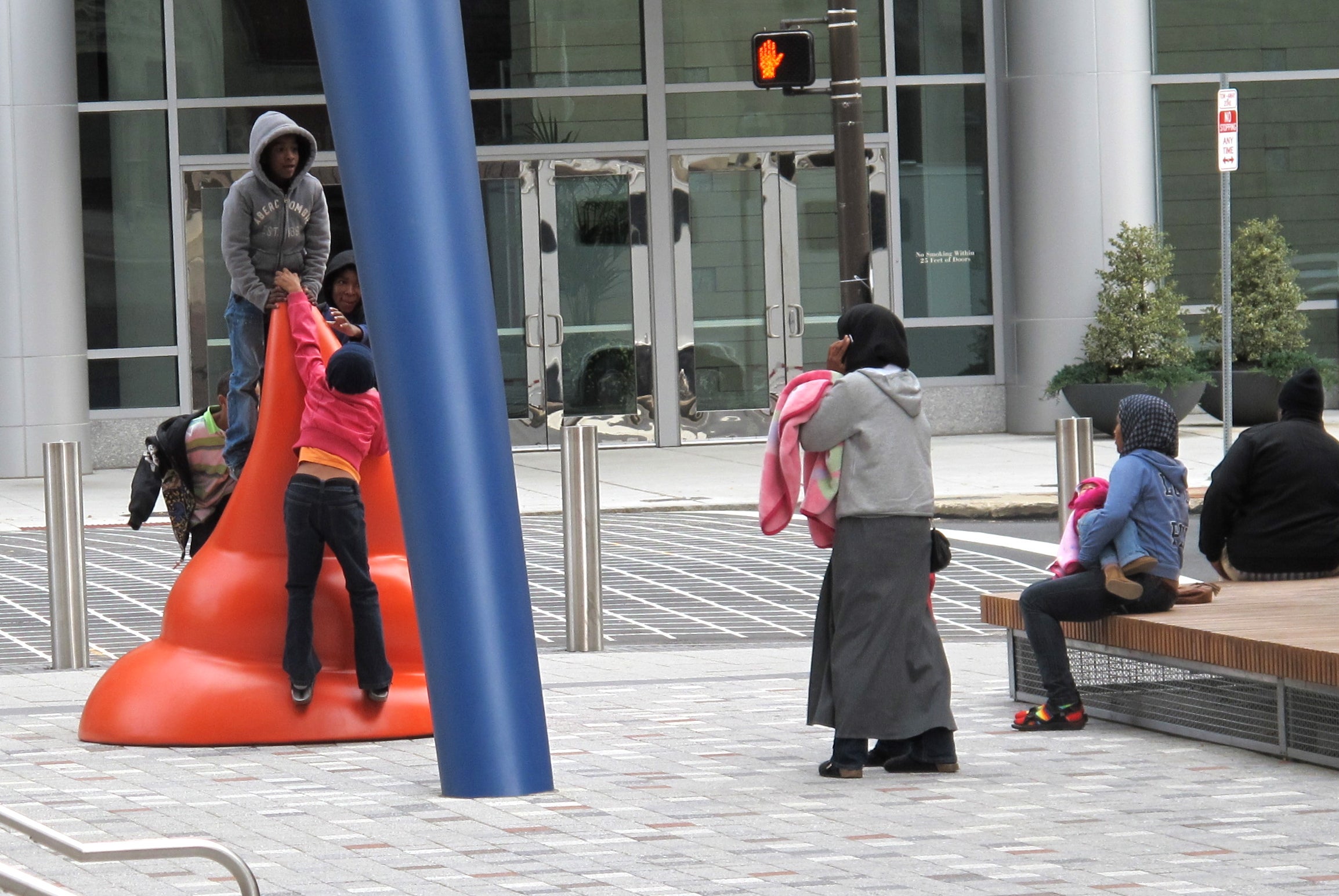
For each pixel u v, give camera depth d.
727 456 42.47
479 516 13.94
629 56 44.75
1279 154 46.81
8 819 8.34
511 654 13.98
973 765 14.80
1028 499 32.78
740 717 17.12
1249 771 14.32
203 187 43.69
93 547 30.28
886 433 14.24
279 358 16.98
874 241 45.59
